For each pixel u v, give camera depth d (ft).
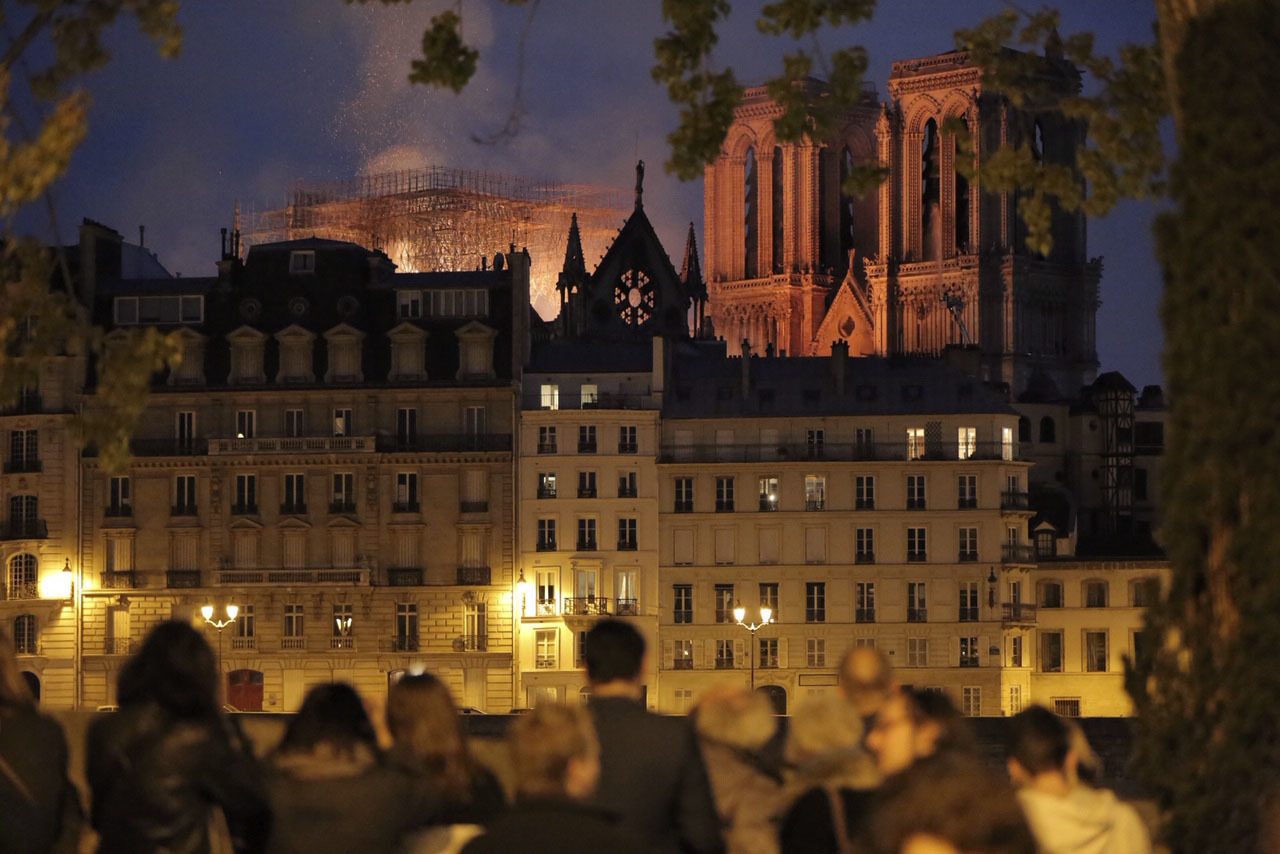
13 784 91.61
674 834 92.63
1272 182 101.65
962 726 92.32
